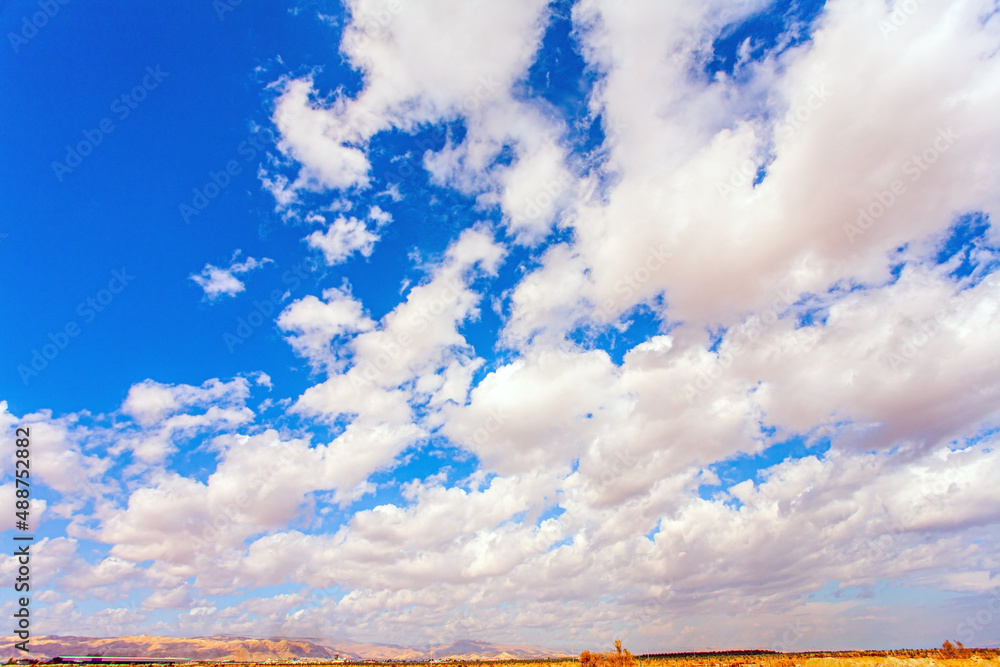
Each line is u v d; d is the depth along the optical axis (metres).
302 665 114.88
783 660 60.78
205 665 104.81
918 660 45.34
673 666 63.66
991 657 44.94
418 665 119.44
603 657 55.09
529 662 101.56
